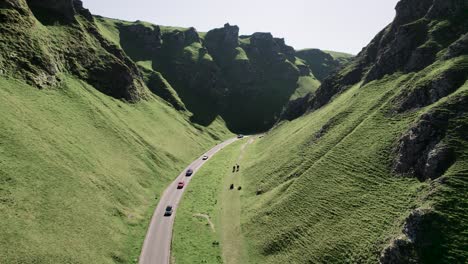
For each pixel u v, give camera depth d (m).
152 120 115.62
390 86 74.00
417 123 50.19
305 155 74.50
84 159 63.91
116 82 110.75
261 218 58.47
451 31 73.50
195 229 59.34
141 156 85.75
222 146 138.25
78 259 41.19
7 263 34.81
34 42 83.81
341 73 116.25
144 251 50.72
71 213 48.59
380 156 53.97
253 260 49.00
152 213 64.88
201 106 185.25
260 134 178.12
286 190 62.81
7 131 53.12
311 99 125.94
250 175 86.38
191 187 82.12
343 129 70.94
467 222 35.72
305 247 46.56
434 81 57.16
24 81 73.69
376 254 38.81
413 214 37.97
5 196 42.78
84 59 102.75
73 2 117.50
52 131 64.00
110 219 54.44
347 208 48.47
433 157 44.22
